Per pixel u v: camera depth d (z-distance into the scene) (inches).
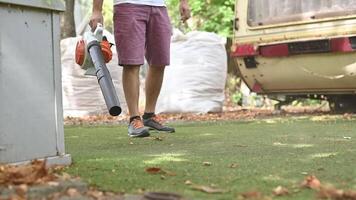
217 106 329.1
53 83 116.7
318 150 144.3
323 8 275.6
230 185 95.3
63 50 323.3
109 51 147.2
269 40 297.9
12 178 90.0
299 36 284.7
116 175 105.8
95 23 171.3
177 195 83.0
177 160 126.9
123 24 179.9
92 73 145.8
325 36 274.2
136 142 169.3
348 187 93.4
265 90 319.9
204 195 86.8
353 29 264.5
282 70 298.8
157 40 188.1
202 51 324.5
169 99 319.3
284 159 127.6
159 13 186.5
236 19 315.3
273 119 271.9
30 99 111.5
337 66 275.6
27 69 110.8
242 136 184.9
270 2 297.7
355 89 281.4
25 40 110.3
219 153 139.8
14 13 108.0
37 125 113.0
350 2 266.1
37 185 87.1
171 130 199.5
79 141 176.4
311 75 288.0
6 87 106.7
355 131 199.3
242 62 315.9
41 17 113.6
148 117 198.8
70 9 371.6
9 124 107.2
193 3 481.4
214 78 327.0
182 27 488.4
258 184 96.3
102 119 287.1
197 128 221.3
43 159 111.6
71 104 320.5
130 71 181.8
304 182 94.0
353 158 128.9
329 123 239.3
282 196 86.0
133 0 179.5
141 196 84.7
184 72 322.0
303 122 248.5
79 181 92.4
